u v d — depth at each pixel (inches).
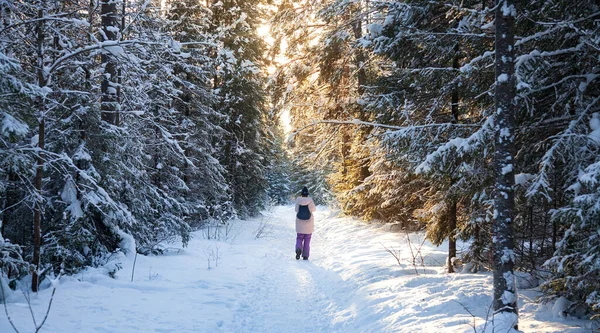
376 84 304.3
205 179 613.9
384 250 382.6
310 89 494.0
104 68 332.2
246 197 773.9
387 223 521.0
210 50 592.4
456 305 192.2
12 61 191.0
